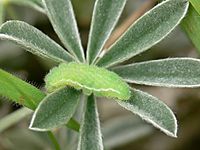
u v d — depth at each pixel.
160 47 0.20
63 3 0.12
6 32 0.10
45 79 0.11
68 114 0.10
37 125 0.10
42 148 0.17
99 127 0.11
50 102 0.10
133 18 0.16
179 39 0.20
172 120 0.10
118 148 0.19
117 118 0.18
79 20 0.21
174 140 0.20
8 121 0.16
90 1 0.21
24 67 0.20
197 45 0.12
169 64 0.11
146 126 0.18
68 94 0.11
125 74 0.11
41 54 0.11
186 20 0.12
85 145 0.11
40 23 0.20
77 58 0.12
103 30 0.12
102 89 0.10
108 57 0.12
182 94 0.20
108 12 0.12
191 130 0.20
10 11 0.18
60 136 0.16
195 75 0.11
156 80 0.11
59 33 0.12
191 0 0.12
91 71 0.10
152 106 0.11
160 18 0.11
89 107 0.11
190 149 0.20
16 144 0.17
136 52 0.11
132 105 0.11
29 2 0.15
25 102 0.12
